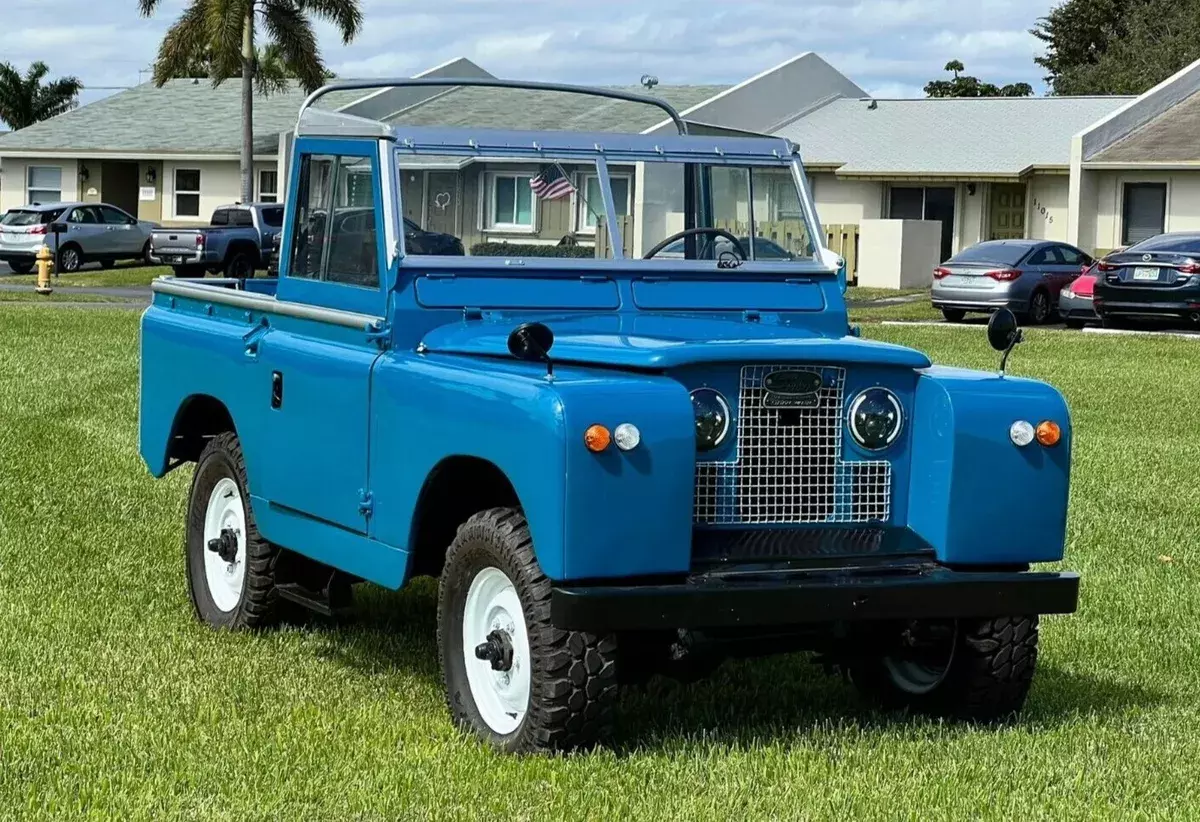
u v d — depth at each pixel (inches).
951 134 1641.2
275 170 1903.3
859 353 236.4
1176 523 424.5
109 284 1440.7
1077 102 1688.0
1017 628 248.7
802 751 233.0
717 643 235.9
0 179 2030.0
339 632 305.6
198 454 333.4
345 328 265.1
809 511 239.1
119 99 2118.6
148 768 224.4
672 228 277.4
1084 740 243.4
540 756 226.1
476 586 237.3
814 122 1727.4
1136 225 1454.2
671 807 209.5
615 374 227.8
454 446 231.3
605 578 217.6
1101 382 745.0
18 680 265.4
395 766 224.1
